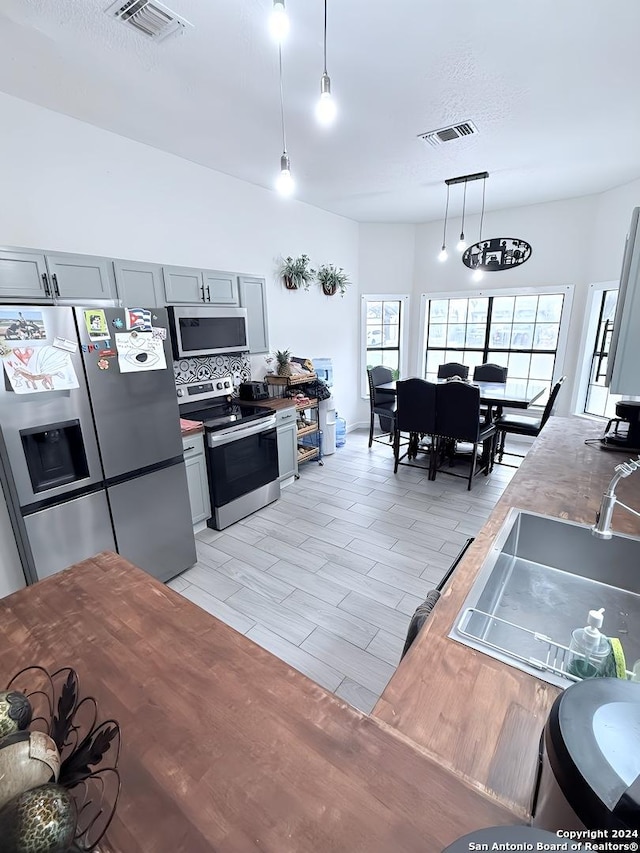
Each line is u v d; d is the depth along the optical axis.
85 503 2.14
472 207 4.81
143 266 2.80
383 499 3.74
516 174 3.69
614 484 1.20
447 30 1.80
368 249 5.55
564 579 1.45
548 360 5.07
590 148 3.12
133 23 1.73
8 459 1.84
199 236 3.44
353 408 6.05
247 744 0.68
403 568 2.70
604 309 4.48
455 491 3.90
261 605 2.37
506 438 5.62
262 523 3.32
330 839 0.54
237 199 3.74
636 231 1.01
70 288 2.42
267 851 0.53
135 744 0.68
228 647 0.90
